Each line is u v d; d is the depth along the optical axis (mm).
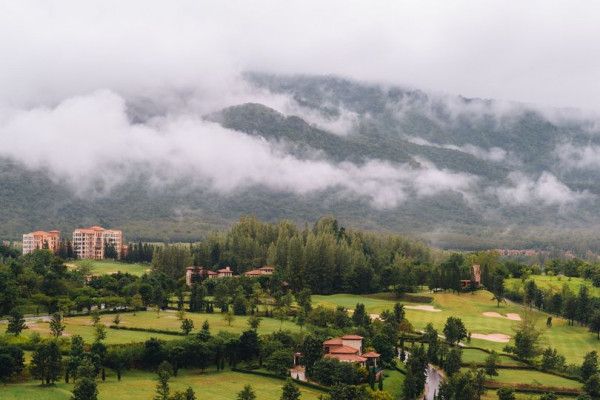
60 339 179375
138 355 178500
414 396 178000
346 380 177375
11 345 164000
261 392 165625
